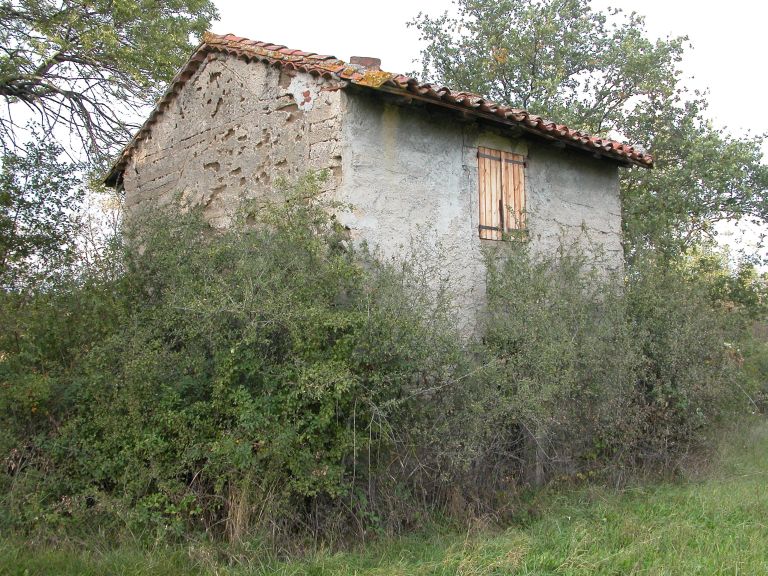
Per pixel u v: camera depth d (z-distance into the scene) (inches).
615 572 193.8
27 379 217.9
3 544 189.9
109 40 488.4
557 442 277.9
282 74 311.9
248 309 213.2
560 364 264.8
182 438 209.5
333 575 186.1
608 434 292.7
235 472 206.4
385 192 289.6
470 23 738.8
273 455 204.8
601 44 693.9
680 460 314.2
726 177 558.6
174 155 373.7
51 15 507.8
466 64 737.0
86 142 529.0
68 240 290.8
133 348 221.8
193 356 225.0
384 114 294.2
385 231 287.0
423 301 247.3
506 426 253.1
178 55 531.8
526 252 305.9
